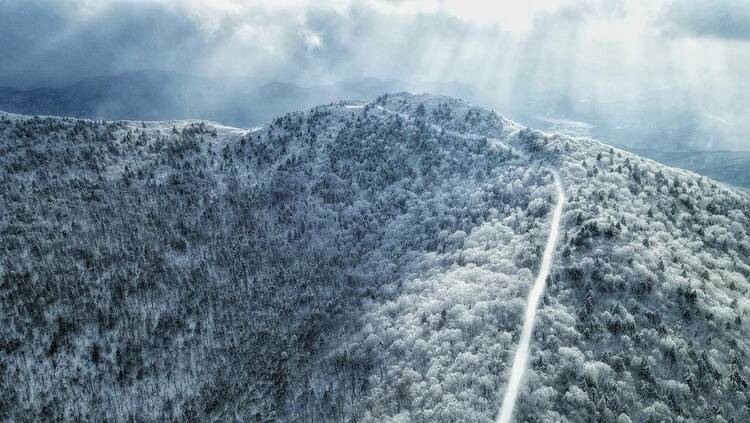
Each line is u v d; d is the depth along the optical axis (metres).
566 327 116.44
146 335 180.00
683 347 112.50
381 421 115.81
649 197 174.50
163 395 163.62
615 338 114.44
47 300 184.00
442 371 118.62
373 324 159.62
